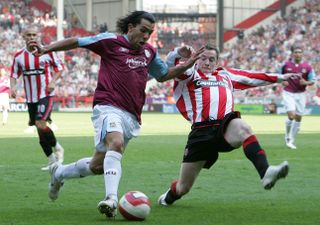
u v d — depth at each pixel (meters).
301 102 28.59
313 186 16.17
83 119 55.97
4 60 80.56
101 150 12.02
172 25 101.06
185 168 12.84
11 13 90.56
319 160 22.86
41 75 20.17
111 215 11.33
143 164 21.08
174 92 13.32
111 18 98.75
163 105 79.94
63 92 79.69
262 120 57.25
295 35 87.62
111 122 11.74
